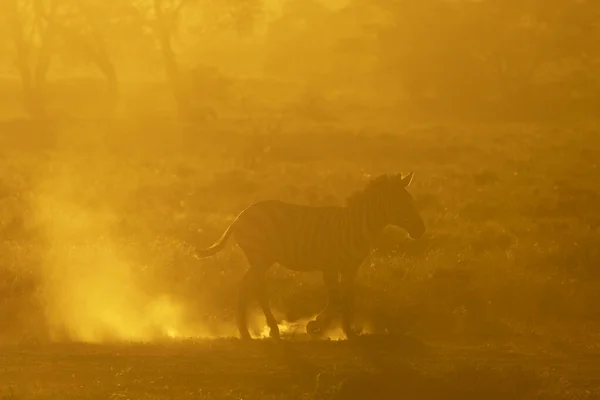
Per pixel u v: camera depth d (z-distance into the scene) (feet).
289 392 117.08
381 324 159.74
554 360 135.85
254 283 150.71
